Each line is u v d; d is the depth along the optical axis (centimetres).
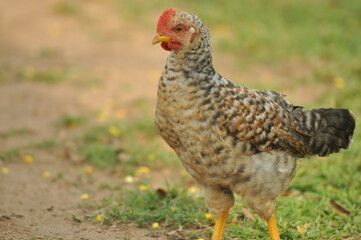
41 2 4491
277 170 1405
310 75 3130
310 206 1770
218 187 1449
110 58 3569
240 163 1374
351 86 2814
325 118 1521
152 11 4256
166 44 1377
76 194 1967
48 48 3719
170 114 1359
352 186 1909
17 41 3872
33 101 2959
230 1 4253
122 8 4312
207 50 1370
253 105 1389
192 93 1338
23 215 1769
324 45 3550
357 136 2217
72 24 4131
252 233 1593
